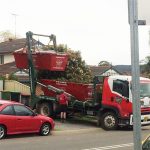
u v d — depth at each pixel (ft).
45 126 65.87
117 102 76.79
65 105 85.35
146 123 76.23
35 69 88.94
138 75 11.19
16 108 61.67
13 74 138.41
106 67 181.06
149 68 165.58
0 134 59.36
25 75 141.18
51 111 86.53
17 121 61.26
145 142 20.79
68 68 101.81
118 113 76.54
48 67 87.71
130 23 11.21
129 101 75.77
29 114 63.36
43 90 89.40
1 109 59.88
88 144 56.34
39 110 88.33
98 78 81.30
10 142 56.54
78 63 106.01
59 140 60.03
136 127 11.23
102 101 78.69
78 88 85.15
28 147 52.08
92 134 69.77
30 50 87.40
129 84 75.77
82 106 83.41
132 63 11.22
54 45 92.79
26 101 98.94
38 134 65.98
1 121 59.21
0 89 111.04
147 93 76.79
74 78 101.30
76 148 52.31
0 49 185.98
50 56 87.40
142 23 11.09
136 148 11.19
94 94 81.15
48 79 92.68
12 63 165.17
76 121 86.74
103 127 77.87
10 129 60.49
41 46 95.09
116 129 77.25
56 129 72.95
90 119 89.10
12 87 109.70
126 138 64.08
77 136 66.18
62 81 89.56
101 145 55.67
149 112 76.74
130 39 11.27
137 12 11.10
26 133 64.59
